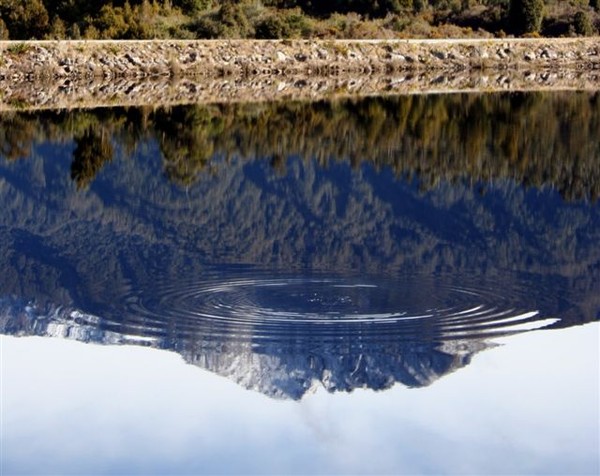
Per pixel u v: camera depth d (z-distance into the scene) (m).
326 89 43.16
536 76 49.62
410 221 17.84
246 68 49.47
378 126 31.42
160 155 25.58
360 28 56.47
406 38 55.31
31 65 45.28
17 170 22.97
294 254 14.96
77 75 46.12
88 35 50.94
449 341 11.23
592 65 54.31
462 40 54.19
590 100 38.19
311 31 55.25
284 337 11.21
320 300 12.50
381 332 11.41
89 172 22.89
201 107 35.84
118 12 52.88
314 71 50.47
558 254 15.38
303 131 30.20
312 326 11.55
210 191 20.86
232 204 19.45
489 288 13.17
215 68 48.97
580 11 61.34
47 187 21.08
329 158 25.12
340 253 15.05
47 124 30.81
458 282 13.44
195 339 11.27
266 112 34.59
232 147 26.94
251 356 10.71
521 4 59.03
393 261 14.55
